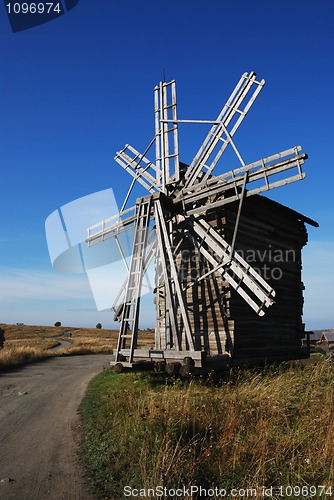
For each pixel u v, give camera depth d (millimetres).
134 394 10461
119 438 7188
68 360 27844
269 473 5863
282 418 7812
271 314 16781
